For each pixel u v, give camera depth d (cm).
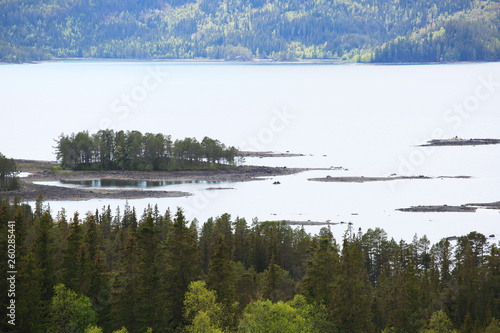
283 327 9662
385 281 14238
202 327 9744
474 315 13338
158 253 11325
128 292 10438
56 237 14125
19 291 9881
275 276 12812
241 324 10075
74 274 11006
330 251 11775
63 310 9806
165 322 10531
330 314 10619
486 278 14238
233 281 11650
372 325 11000
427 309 12725
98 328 9512
